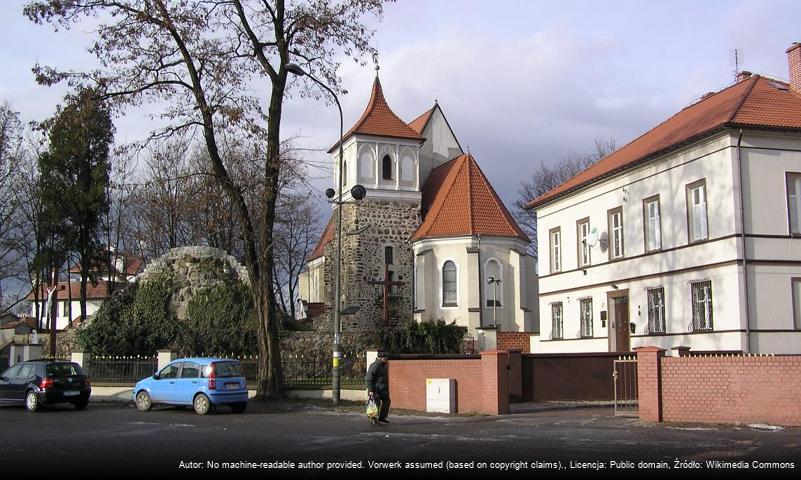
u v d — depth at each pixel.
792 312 26.08
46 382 24.02
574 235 37.72
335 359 25.98
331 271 50.38
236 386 23.17
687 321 28.36
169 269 42.06
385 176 50.88
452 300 46.16
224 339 39.34
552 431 17.16
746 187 26.19
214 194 29.48
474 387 22.67
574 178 40.81
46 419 21.02
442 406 22.59
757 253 25.92
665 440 15.07
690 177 28.45
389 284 48.25
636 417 20.05
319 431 17.59
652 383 18.72
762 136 26.59
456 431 17.42
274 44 26.77
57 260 46.81
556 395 25.81
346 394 26.83
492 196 48.53
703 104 33.44
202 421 20.34
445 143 55.88
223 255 42.81
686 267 28.47
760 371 17.31
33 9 24.36
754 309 25.59
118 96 26.31
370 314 48.53
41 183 47.28
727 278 26.14
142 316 40.62
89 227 47.94
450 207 48.06
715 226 26.94
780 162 26.72
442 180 51.88
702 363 18.09
